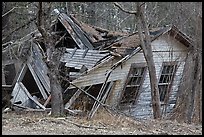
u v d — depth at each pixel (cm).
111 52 1994
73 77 1902
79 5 3111
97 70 1950
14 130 958
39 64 2100
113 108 1739
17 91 2100
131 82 2111
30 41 2153
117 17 3594
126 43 2136
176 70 2278
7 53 2175
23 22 2420
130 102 2111
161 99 2244
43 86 2095
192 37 2352
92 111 1572
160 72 2222
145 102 2178
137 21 1673
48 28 1464
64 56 2131
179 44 2295
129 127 1079
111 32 2447
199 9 2002
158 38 2194
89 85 1922
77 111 1645
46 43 1448
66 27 2231
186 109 1897
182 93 2223
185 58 2295
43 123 1086
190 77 2084
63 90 1941
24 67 2173
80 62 2055
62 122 1108
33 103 1978
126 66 2048
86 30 2312
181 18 2775
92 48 2170
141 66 2123
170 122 1232
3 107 2009
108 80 1972
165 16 2952
